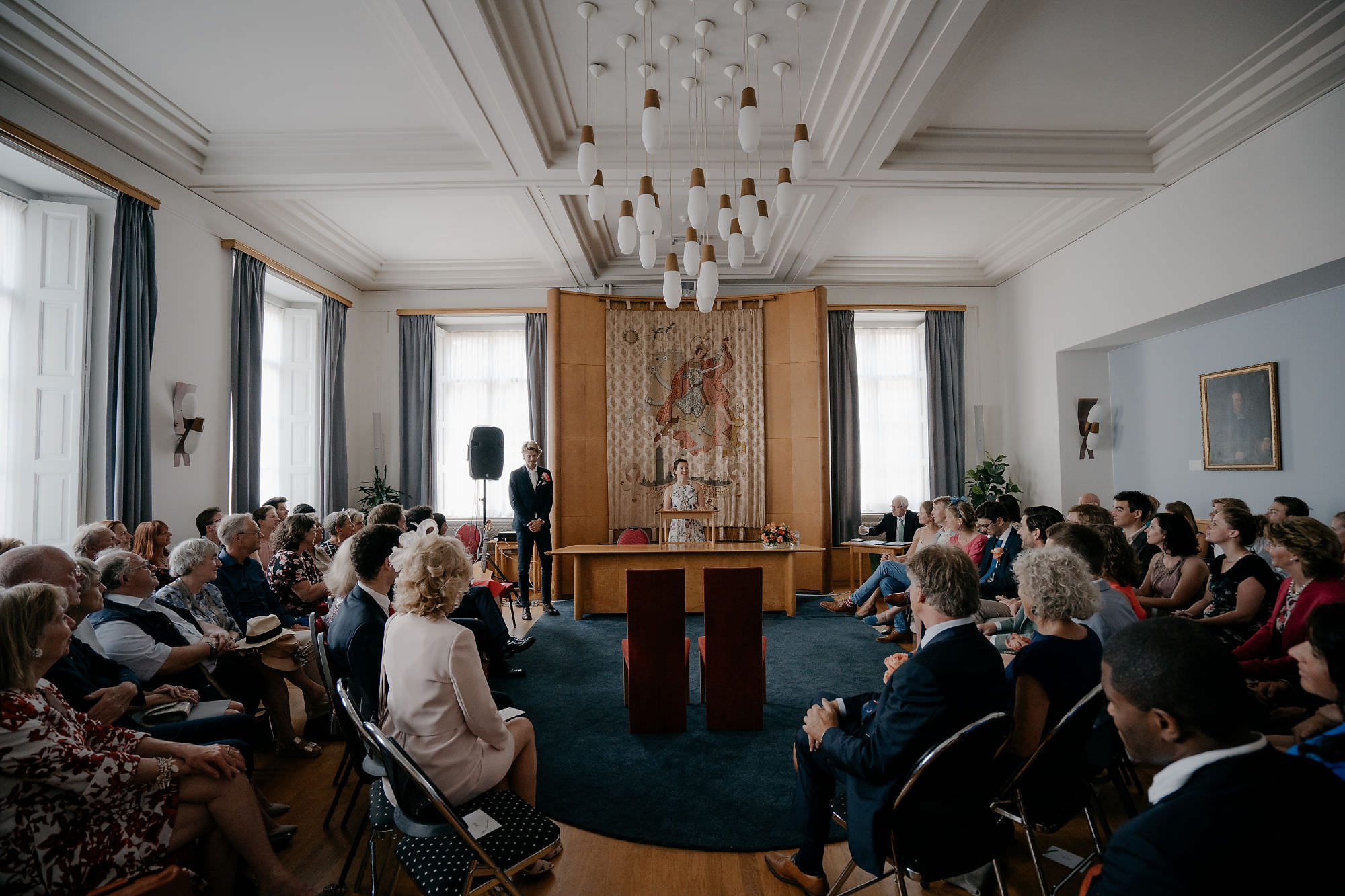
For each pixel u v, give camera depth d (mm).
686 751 3238
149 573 2916
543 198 5828
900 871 1724
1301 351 5336
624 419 7906
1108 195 5934
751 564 6273
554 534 7328
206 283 5773
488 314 8625
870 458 8906
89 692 2297
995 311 8898
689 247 4102
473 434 6348
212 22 3787
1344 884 847
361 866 2217
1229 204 5188
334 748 3350
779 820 2609
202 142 5059
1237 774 948
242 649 3025
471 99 4320
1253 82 4492
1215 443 6152
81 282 4609
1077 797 1928
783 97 4641
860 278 8555
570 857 2410
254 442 6316
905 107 4484
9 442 4410
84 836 1693
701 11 3791
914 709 1658
